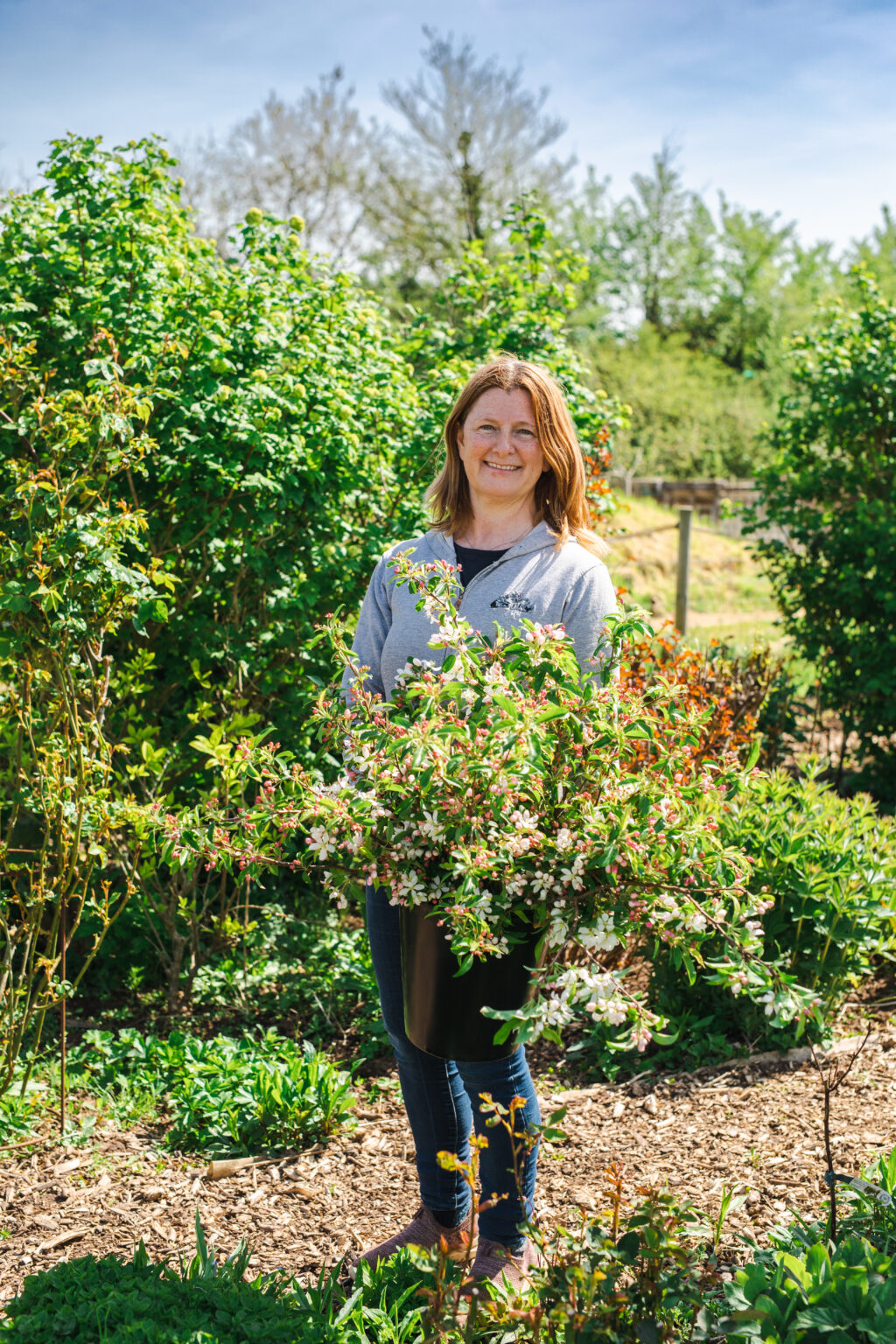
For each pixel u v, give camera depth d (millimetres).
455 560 2238
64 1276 1905
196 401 4008
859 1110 3004
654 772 1917
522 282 5898
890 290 30172
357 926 4527
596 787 1826
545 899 1824
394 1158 2898
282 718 4422
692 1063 3428
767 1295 1717
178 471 4031
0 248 4277
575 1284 1672
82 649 3232
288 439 4172
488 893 1758
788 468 7305
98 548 2885
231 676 4195
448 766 1753
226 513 4156
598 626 2123
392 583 2252
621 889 1802
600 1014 1651
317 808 1892
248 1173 2838
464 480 2309
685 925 1798
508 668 1873
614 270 42438
